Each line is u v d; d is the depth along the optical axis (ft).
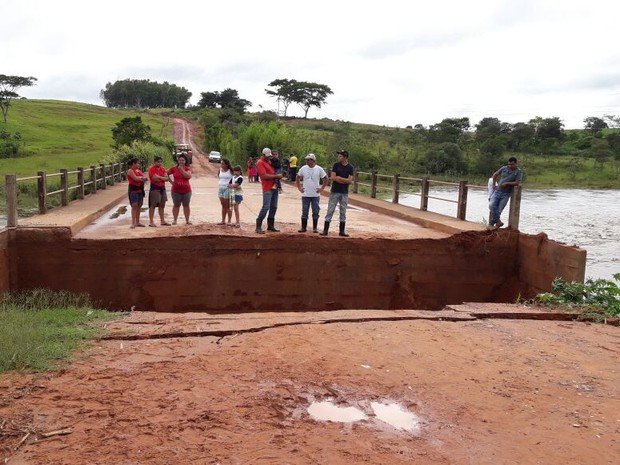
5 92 279.90
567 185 188.96
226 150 190.29
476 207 116.26
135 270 35.01
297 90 384.27
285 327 22.62
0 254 32.01
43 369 16.96
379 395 16.10
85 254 34.45
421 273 38.11
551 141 253.85
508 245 38.63
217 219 45.85
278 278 36.76
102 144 233.96
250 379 16.80
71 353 18.66
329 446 13.03
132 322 23.15
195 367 17.69
